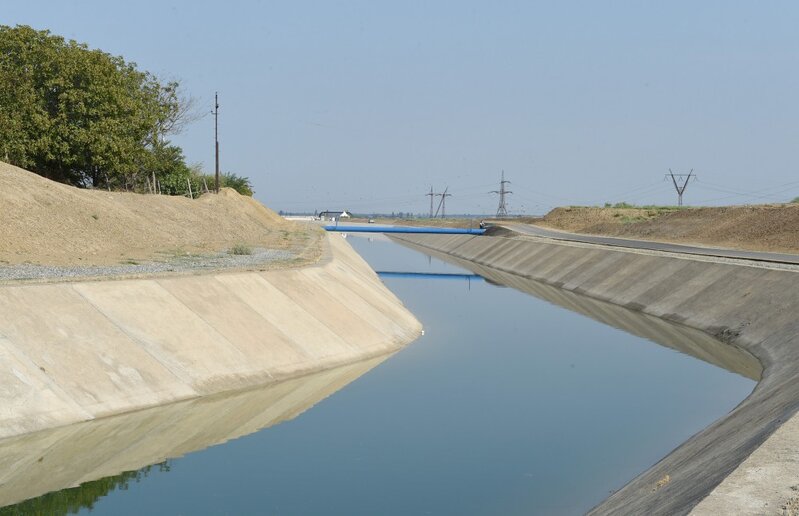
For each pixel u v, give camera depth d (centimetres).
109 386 2528
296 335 3441
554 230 13962
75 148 6625
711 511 1185
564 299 6675
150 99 8194
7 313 2552
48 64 6462
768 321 4391
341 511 1862
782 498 1230
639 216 13938
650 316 5659
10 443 2150
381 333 4053
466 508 1894
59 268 3609
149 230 5738
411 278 8600
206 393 2753
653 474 1950
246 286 3616
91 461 2197
